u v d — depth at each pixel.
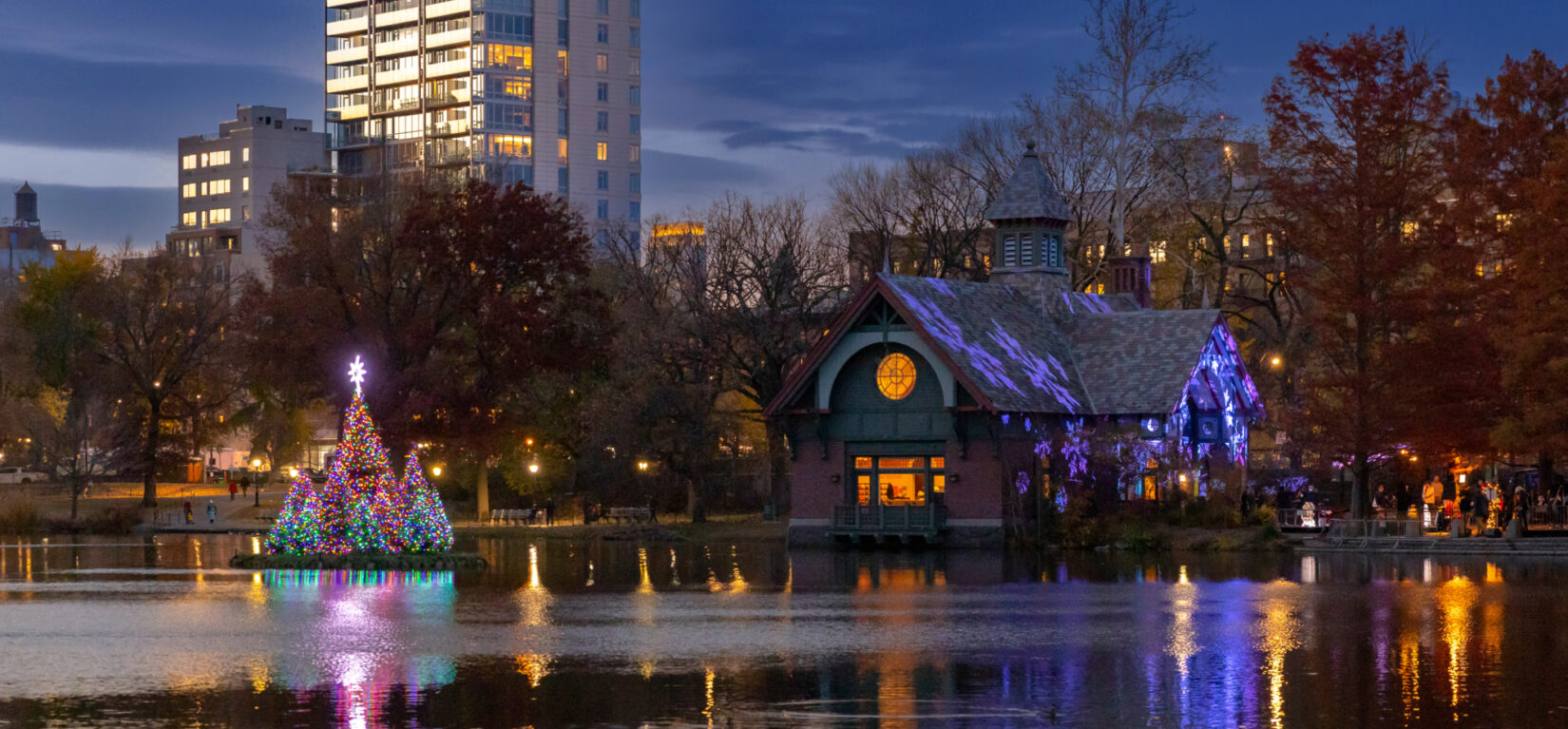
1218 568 58.09
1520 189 64.94
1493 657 35.00
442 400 84.12
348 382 86.38
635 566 62.19
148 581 55.34
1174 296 107.50
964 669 33.75
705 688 31.58
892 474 72.50
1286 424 71.00
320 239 87.25
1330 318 68.94
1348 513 77.75
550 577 56.34
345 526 61.97
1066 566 59.91
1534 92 66.12
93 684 31.91
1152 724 28.12
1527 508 68.12
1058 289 81.00
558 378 91.06
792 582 54.09
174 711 29.17
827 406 72.50
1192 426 75.75
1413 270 68.75
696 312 85.25
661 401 83.38
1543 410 59.62
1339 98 68.56
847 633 39.41
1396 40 68.12
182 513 107.69
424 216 85.06
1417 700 30.00
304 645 37.28
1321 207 69.12
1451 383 64.56
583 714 29.00
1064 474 72.00
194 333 119.62
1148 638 38.31
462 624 41.34
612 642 37.88
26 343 121.12
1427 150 70.31
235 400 130.75
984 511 70.12
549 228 87.12
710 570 59.47
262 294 88.44
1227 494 72.75
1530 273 60.81
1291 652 35.88
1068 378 75.25
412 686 31.70
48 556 71.12
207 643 37.59
